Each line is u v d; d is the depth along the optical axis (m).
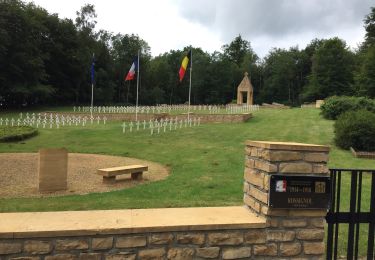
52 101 67.94
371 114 20.62
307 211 4.62
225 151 19.50
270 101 100.94
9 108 56.56
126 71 84.62
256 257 4.52
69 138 25.11
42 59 59.91
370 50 60.41
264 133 26.30
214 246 4.42
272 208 4.53
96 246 4.11
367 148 19.31
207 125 31.23
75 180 13.22
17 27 54.03
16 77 55.34
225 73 98.19
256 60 111.81
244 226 4.48
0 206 9.23
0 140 22.97
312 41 101.81
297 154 4.61
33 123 33.09
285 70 97.62
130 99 87.00
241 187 11.60
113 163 16.97
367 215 5.12
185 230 4.34
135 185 12.48
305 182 4.60
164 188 11.56
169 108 49.50
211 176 13.42
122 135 26.34
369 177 13.60
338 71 76.62
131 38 87.44
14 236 3.91
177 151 19.88
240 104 56.69
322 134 25.17
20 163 16.20
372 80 57.19
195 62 97.94
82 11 74.69
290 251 4.59
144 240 4.23
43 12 65.00
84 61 67.69
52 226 4.12
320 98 78.56
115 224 4.27
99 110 46.28
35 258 3.96
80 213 4.73
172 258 4.30
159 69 95.88
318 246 4.66
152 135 26.16
